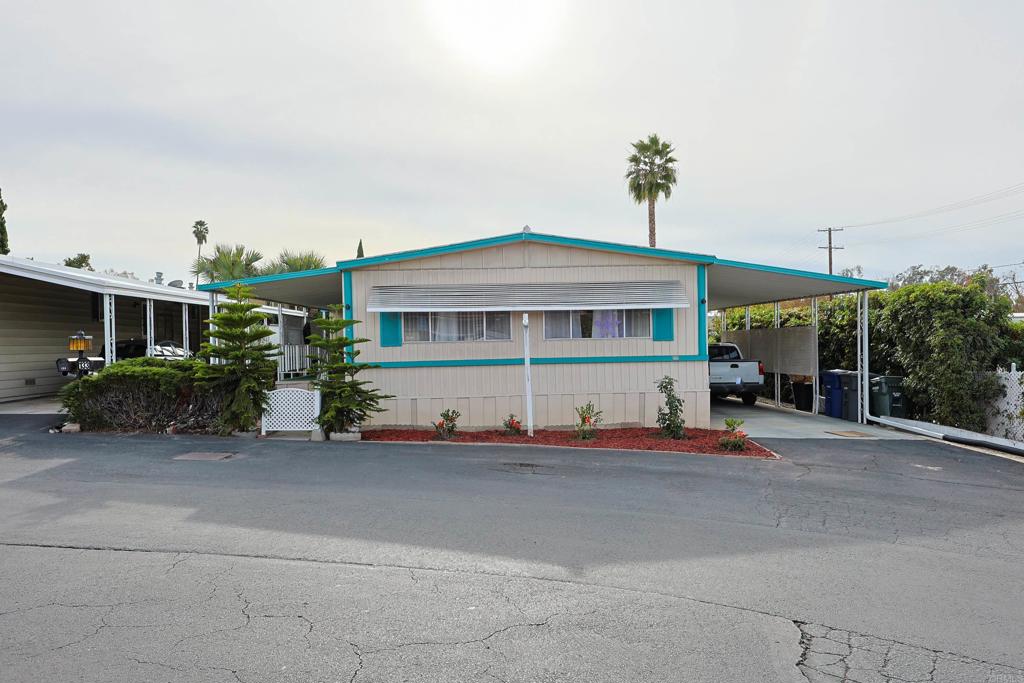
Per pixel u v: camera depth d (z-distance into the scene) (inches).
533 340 510.3
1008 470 377.1
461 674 136.3
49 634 150.3
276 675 134.2
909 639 157.0
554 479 327.3
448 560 204.8
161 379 446.0
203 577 186.5
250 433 448.8
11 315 614.5
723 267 522.0
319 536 225.1
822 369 722.2
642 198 1191.6
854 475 355.3
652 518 259.0
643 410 514.9
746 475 348.2
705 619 165.9
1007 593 187.3
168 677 132.4
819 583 192.9
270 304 810.8
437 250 494.6
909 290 574.9
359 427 475.8
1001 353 546.9
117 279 676.1
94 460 347.3
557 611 168.9
